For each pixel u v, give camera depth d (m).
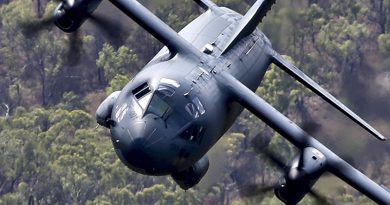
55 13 168.38
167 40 164.12
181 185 165.38
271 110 165.75
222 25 176.25
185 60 161.88
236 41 172.75
